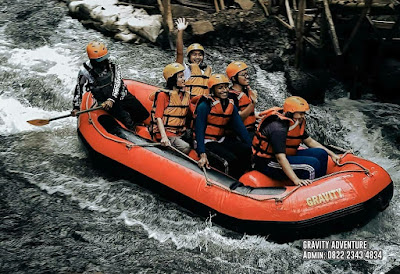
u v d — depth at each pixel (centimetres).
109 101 546
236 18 823
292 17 820
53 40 805
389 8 665
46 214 486
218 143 495
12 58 757
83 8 848
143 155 513
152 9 853
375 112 686
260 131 463
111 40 809
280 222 442
